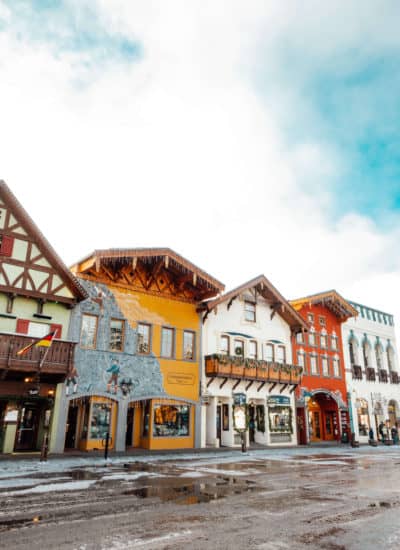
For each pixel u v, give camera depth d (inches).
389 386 1513.3
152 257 912.3
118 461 656.4
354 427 1326.3
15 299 749.3
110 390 828.0
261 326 1167.6
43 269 780.0
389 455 899.4
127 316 892.6
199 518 294.5
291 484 456.4
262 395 1099.3
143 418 908.6
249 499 364.8
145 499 355.9
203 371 992.9
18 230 770.8
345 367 1369.3
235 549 229.1
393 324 1636.3
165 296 970.7
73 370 761.0
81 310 827.4
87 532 256.2
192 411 954.1
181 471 548.1
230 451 895.1
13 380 723.4
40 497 358.3
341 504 351.9
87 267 839.1
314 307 1353.3
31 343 669.3
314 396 1318.9
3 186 758.5
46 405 746.2
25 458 649.6
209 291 1016.2
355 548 234.2
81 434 815.7
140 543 236.4
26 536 246.8
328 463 700.7
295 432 1151.0
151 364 904.9
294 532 263.7
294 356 1226.6
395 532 267.1
